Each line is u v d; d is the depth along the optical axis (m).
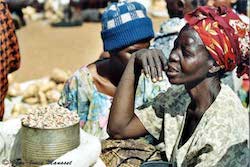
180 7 3.55
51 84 6.18
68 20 12.54
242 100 3.95
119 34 2.88
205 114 2.15
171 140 2.38
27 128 2.04
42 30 11.64
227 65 2.12
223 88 2.21
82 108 3.00
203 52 2.10
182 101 2.42
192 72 2.12
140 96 2.79
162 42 3.23
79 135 2.12
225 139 2.05
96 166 2.16
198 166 2.06
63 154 2.04
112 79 2.97
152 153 2.44
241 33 2.13
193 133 2.18
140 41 2.90
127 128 2.54
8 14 3.12
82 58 9.30
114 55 2.94
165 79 2.79
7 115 5.47
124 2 2.98
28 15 12.47
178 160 2.18
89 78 2.97
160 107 2.49
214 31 2.08
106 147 2.48
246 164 2.03
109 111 2.77
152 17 12.12
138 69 2.55
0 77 3.05
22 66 8.58
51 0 12.74
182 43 2.13
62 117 2.12
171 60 2.15
